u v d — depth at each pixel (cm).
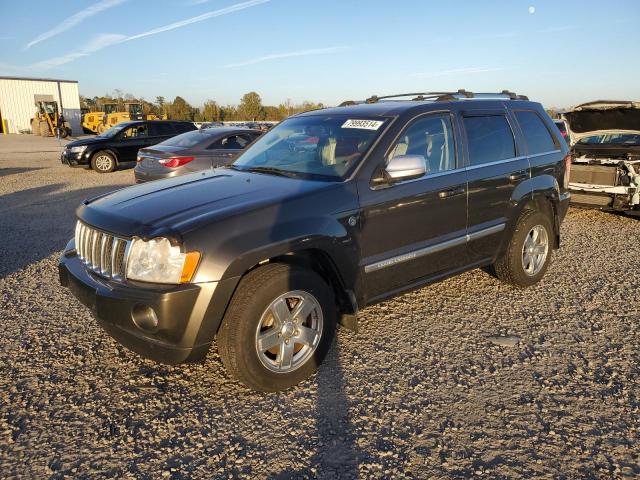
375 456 275
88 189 1257
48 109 4450
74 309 481
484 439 288
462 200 434
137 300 295
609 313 459
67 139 3984
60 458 276
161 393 340
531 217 500
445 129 437
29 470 266
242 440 290
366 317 454
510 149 491
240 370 317
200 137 987
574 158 874
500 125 488
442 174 423
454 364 372
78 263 361
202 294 295
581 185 851
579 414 310
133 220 317
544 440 286
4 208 1011
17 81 4838
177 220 309
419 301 489
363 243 370
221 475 262
